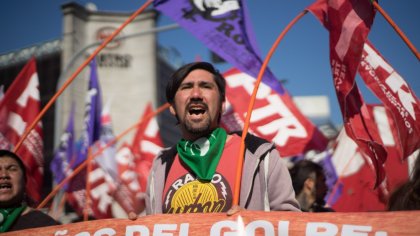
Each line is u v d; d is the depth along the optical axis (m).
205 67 2.44
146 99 41.94
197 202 2.18
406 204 2.38
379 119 5.59
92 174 6.94
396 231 1.79
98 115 6.02
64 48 37.50
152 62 42.41
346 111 3.00
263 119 5.32
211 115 2.34
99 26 40.19
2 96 4.79
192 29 4.15
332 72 3.01
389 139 5.48
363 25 2.92
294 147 5.28
